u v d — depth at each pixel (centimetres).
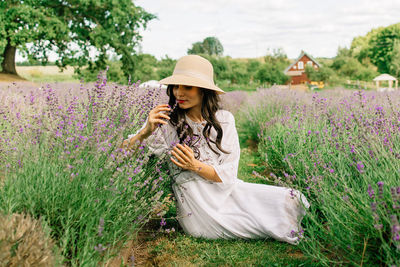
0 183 193
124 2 2411
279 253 241
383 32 8206
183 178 268
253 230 260
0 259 133
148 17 2564
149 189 271
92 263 172
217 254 243
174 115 269
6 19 2134
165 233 278
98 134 218
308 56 7144
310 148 355
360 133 273
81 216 184
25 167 198
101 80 271
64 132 227
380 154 240
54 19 2205
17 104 361
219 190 269
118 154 223
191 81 244
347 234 208
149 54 4375
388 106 436
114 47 2520
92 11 2497
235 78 4622
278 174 443
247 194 275
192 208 265
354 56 9681
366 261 198
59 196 195
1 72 2620
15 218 159
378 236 191
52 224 190
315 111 470
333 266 206
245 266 226
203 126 271
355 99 506
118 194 214
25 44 2150
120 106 275
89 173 202
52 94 266
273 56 6581
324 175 257
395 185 201
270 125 625
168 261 235
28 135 231
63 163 201
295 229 255
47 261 149
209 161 269
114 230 206
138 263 235
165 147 265
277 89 991
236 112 1118
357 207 213
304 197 264
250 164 543
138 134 253
